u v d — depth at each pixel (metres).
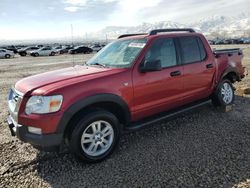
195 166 3.46
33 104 3.25
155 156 3.78
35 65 21.75
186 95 4.72
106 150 3.71
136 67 3.92
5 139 4.62
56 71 4.19
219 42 75.44
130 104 3.88
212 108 5.91
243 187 2.96
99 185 3.13
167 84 4.31
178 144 4.16
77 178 3.30
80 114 3.48
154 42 4.21
